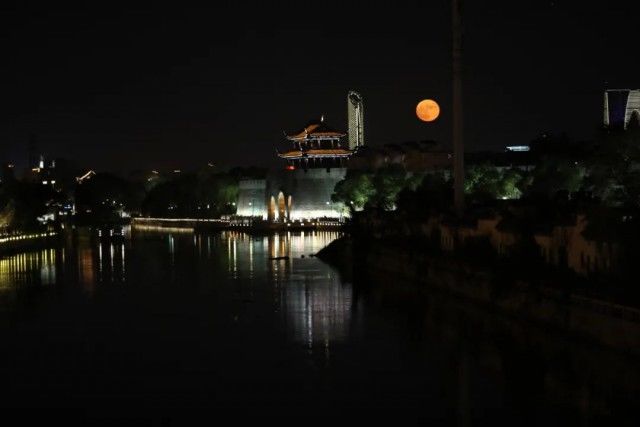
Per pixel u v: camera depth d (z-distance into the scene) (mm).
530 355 59875
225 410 49844
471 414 48188
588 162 103562
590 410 48125
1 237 167750
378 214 135375
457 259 86188
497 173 159000
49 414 49500
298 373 57812
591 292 60438
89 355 64125
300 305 86250
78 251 170250
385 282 103188
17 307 88000
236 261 138875
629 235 60469
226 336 70500
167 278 114062
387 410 49312
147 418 48594
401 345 65188
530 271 69688
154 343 68125
